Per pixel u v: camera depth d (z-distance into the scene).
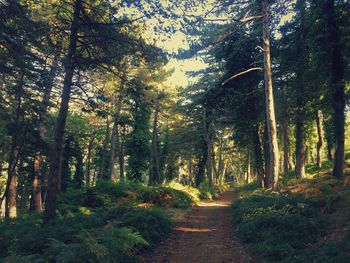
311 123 28.53
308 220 9.05
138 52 12.05
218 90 24.70
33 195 21.05
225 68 26.12
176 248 9.52
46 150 20.03
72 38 11.38
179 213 16.39
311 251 7.12
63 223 9.91
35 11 12.08
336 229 8.38
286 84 23.11
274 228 9.00
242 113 25.23
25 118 20.70
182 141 42.75
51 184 10.73
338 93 16.17
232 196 33.75
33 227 10.16
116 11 11.73
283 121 25.73
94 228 9.41
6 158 25.78
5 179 33.41
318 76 18.34
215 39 17.98
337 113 16.11
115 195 18.30
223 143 53.69
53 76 18.92
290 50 21.48
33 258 6.25
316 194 11.85
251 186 35.88
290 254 7.20
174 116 40.06
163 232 10.93
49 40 11.87
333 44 15.95
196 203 22.47
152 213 11.88
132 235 8.08
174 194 20.19
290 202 11.23
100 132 39.81
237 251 8.80
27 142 20.20
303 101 20.33
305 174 23.19
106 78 16.98
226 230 12.13
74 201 17.42
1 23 12.48
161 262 8.01
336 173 15.71
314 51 17.41
